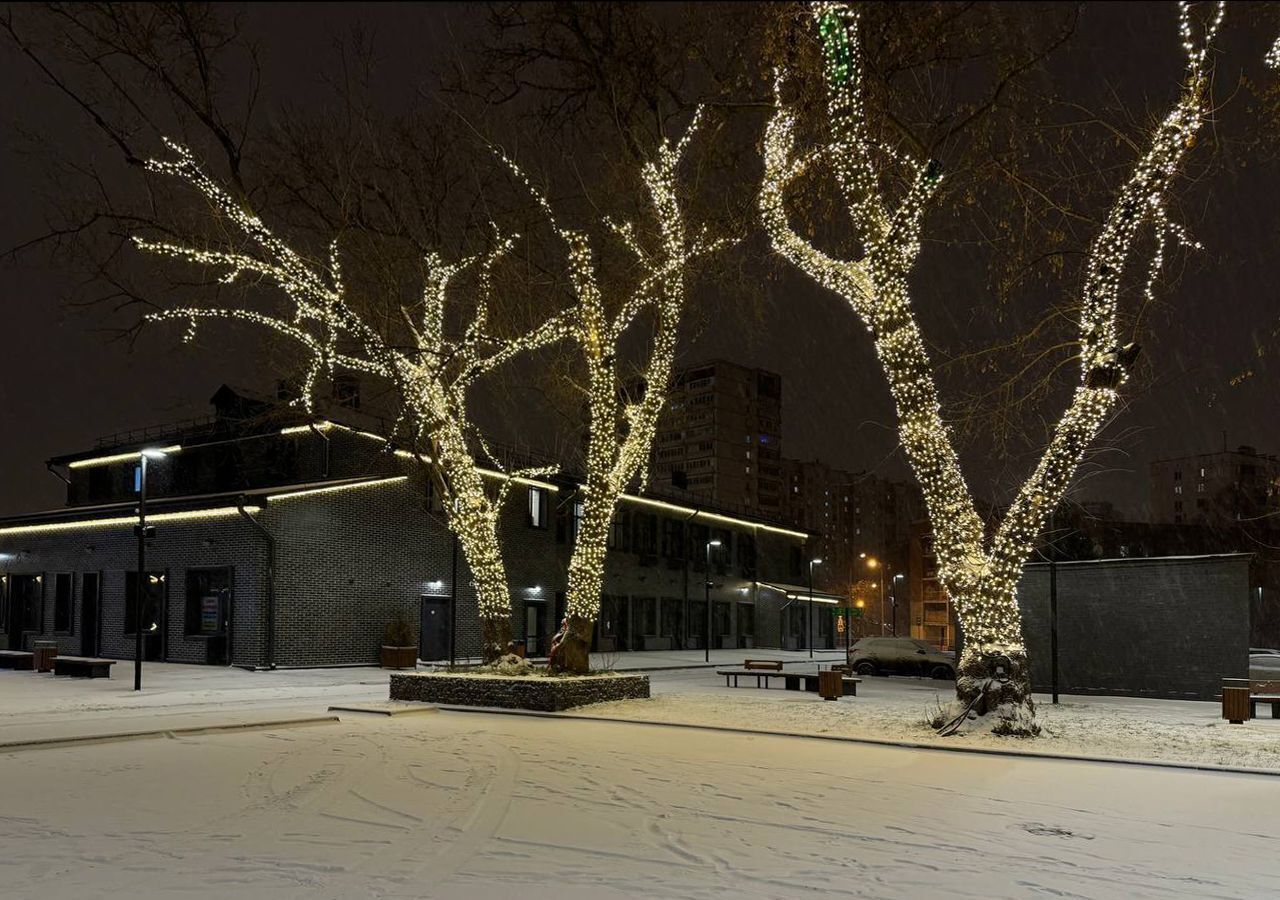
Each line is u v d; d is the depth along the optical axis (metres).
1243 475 69.88
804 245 16.36
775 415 126.50
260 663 29.98
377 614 33.97
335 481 32.53
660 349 20.80
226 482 37.72
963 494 15.27
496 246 20.75
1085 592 22.95
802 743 14.04
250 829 8.03
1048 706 19.31
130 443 40.62
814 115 16.38
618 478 20.72
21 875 6.56
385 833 7.90
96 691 22.55
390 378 21.75
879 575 125.06
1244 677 20.95
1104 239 13.91
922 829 8.21
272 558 30.48
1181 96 13.12
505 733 15.20
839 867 6.93
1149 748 13.13
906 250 15.46
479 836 7.82
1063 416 14.70
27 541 37.38
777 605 60.84
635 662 38.81
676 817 8.62
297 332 20.75
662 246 20.20
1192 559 21.89
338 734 14.97
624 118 18.58
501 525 39.78
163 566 33.03
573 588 20.50
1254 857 7.33
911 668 32.56
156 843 7.51
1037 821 8.59
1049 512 14.62
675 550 52.16
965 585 14.90
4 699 20.45
